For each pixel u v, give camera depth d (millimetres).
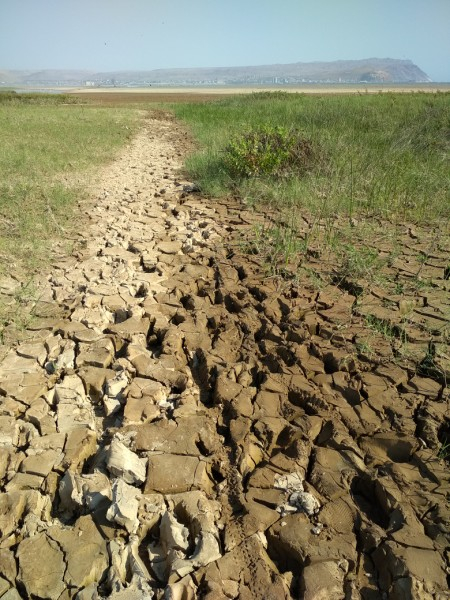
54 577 1877
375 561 1976
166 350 3379
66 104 34875
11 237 5613
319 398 2854
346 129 10781
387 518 2205
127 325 3691
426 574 1867
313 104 15836
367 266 4562
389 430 2646
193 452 2469
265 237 5473
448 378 3029
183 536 2020
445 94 19031
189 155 11430
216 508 2205
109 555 1965
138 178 9219
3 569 1916
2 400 2893
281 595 1803
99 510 2168
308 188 6938
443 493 2250
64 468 2381
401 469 2381
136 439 2543
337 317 3756
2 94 40125
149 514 2143
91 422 2723
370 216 6156
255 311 3904
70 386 2969
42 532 2066
